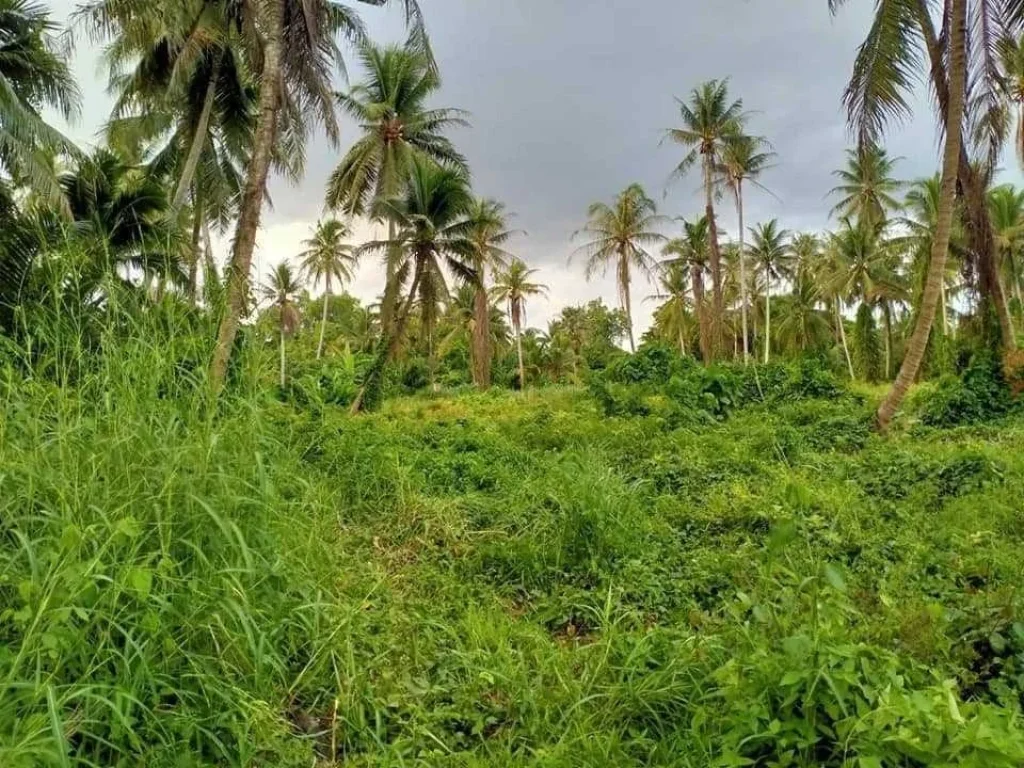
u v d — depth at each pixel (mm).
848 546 4586
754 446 8617
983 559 4141
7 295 4578
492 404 19109
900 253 28906
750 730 2359
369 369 17906
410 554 4828
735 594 3803
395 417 14773
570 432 10109
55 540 2445
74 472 2725
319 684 2871
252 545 3002
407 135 21719
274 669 2750
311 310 41562
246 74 15234
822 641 2445
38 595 2260
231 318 3826
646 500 5934
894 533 4957
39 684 2055
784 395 13867
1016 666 2818
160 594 2541
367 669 2998
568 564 4574
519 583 4418
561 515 4984
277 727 2502
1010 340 11773
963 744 1955
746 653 2756
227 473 3084
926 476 6531
